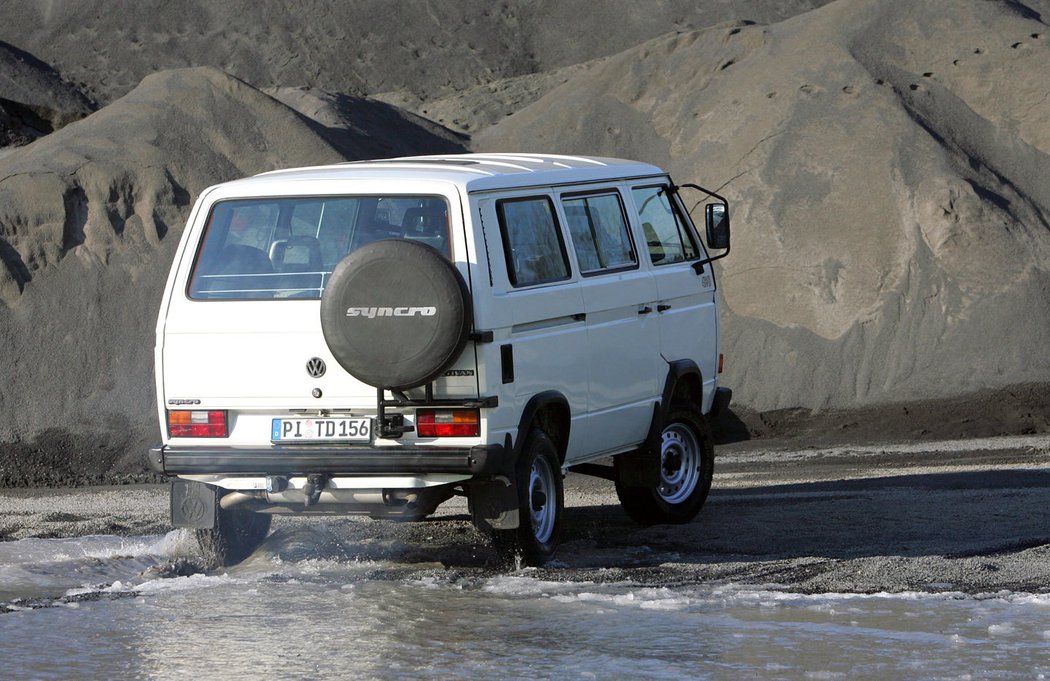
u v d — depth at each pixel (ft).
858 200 147.54
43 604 49.73
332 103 199.21
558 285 57.26
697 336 69.00
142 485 95.04
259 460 53.11
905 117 157.69
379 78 362.53
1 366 116.67
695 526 66.33
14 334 119.75
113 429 111.65
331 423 53.01
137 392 115.75
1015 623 45.06
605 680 39.01
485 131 210.18
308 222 54.90
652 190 67.87
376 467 52.37
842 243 143.33
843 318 136.05
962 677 38.88
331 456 52.60
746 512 70.18
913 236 141.79
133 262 128.77
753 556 58.03
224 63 369.71
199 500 55.52
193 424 54.24
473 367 51.85
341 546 61.52
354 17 381.40
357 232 54.39
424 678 39.52
